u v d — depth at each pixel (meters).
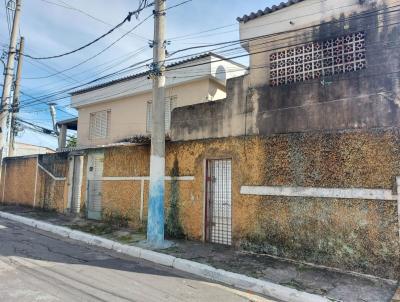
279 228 7.58
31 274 6.11
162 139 9.02
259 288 5.98
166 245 8.62
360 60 6.96
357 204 6.59
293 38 7.88
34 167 15.88
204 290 5.89
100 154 12.50
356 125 6.79
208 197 9.16
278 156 7.77
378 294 5.54
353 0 7.11
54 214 13.94
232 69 13.27
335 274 6.50
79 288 5.50
